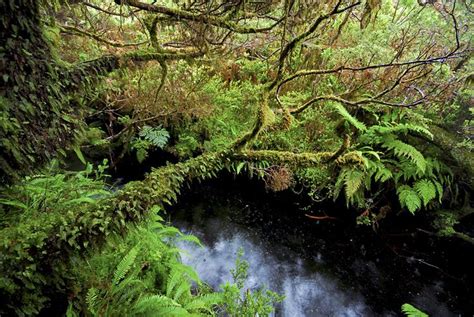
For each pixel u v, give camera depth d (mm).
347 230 4637
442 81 3734
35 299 1675
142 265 2635
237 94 5113
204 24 2373
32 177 2512
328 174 4574
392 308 3650
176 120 4902
